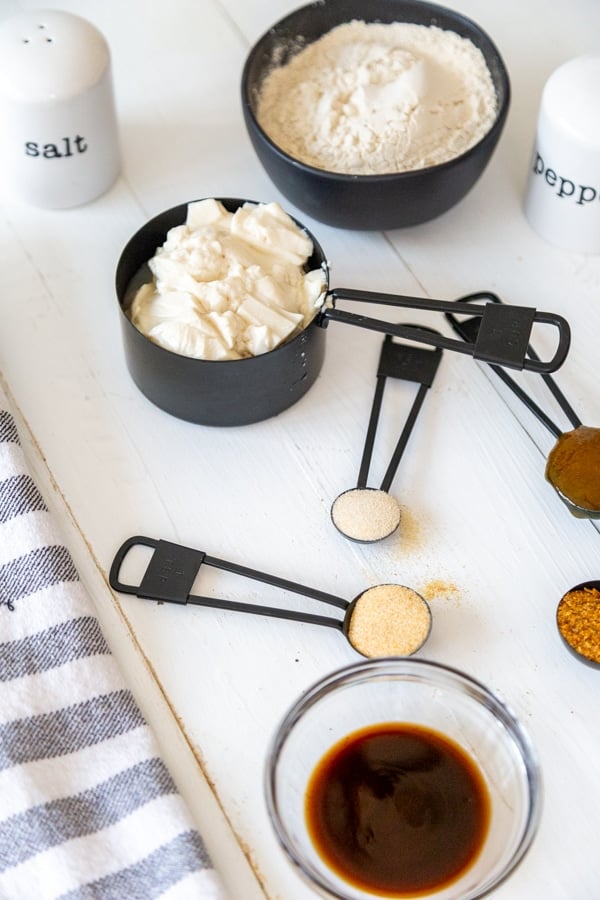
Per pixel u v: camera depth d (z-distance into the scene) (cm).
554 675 64
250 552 66
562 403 69
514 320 65
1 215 76
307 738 61
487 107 75
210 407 68
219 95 80
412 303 66
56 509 67
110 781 60
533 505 67
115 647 64
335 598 64
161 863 59
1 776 60
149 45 82
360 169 73
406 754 61
